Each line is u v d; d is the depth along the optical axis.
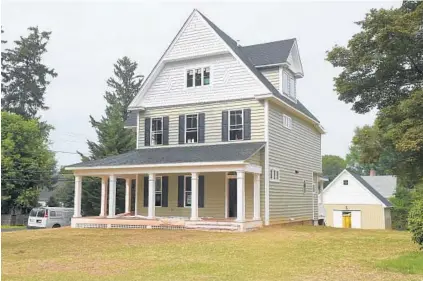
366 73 20.03
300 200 24.31
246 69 21.11
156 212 22.77
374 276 8.18
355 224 41.84
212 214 21.33
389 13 18.36
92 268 9.41
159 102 23.39
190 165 18.69
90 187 34.38
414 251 11.25
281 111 22.23
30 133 41.62
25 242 14.67
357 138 21.59
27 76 55.19
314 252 11.51
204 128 21.94
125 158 21.69
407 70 19.70
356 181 42.50
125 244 13.77
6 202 39.34
